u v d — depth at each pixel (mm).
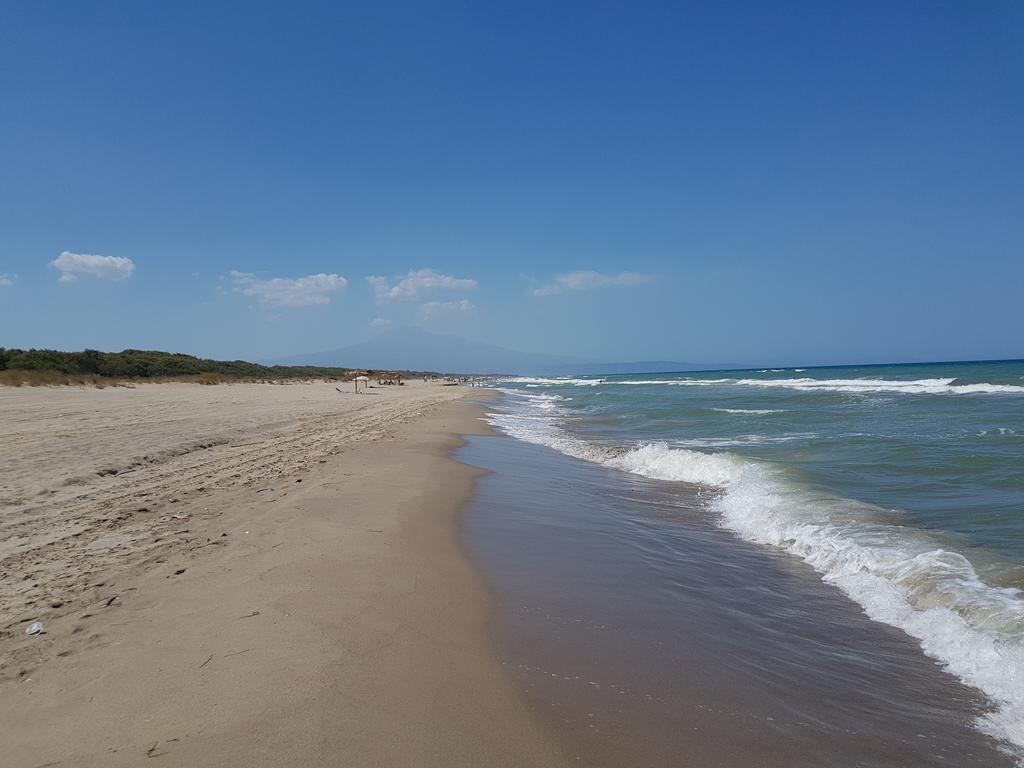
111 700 3141
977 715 3555
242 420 18469
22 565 5168
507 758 2850
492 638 4250
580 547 6836
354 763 2709
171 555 5531
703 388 51906
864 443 14258
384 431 17859
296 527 6586
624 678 3793
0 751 2715
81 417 17328
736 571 6164
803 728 3346
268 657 3637
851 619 4945
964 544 6395
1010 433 15234
